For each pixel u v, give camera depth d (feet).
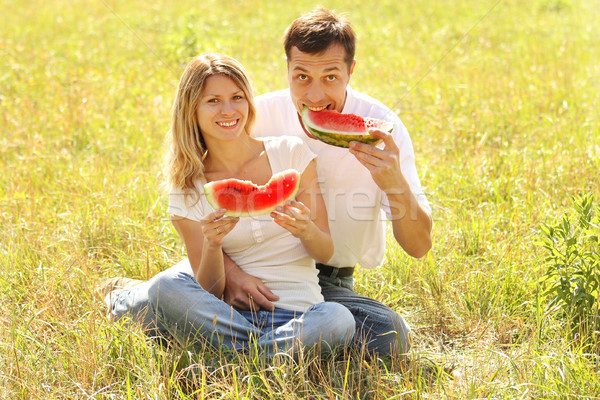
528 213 14.58
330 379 9.69
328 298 11.27
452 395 9.21
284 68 27.78
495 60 28.76
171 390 9.37
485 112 21.16
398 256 13.29
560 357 9.70
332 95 10.60
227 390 9.22
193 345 10.15
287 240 10.73
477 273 12.37
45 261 13.26
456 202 15.71
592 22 36.78
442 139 19.81
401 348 10.34
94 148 19.75
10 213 15.40
